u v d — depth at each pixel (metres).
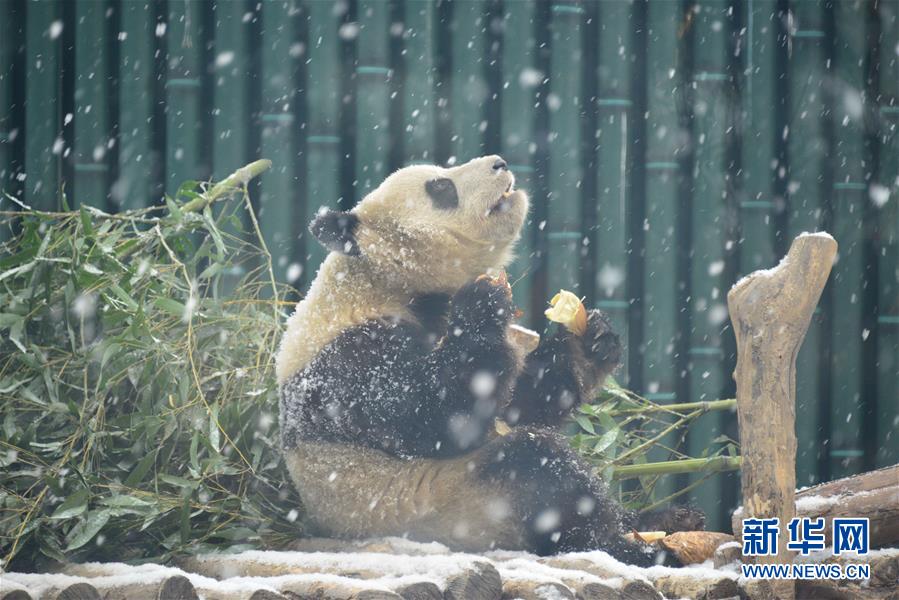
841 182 12.51
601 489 7.90
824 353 12.66
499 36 13.04
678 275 12.84
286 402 7.95
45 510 8.05
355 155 12.49
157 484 8.28
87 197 12.09
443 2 13.09
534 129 12.82
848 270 12.44
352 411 7.65
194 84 12.23
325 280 8.20
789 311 6.78
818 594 6.93
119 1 12.55
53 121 12.02
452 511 7.72
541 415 8.93
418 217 8.22
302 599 6.20
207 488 8.32
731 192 12.85
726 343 12.77
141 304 8.55
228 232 12.13
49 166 11.94
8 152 11.98
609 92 12.58
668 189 12.48
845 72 12.59
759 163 12.58
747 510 6.87
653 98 12.55
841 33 12.61
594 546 7.71
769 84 12.62
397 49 12.81
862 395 12.46
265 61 12.30
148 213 12.08
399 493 7.72
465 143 12.51
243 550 7.93
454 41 12.62
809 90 12.57
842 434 12.38
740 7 13.09
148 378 8.49
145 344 8.44
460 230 8.23
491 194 8.21
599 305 12.48
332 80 12.29
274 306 9.41
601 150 12.57
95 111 12.12
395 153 12.66
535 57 12.76
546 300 12.69
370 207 8.35
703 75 12.66
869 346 12.58
